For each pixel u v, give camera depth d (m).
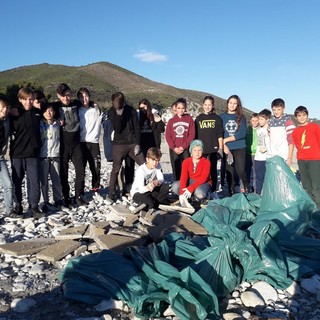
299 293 3.91
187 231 5.05
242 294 3.75
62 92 7.11
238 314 3.46
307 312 3.61
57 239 5.20
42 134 6.91
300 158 7.30
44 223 6.32
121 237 4.85
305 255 4.39
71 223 6.33
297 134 7.33
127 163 8.44
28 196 6.72
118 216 6.23
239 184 9.27
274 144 7.81
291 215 4.88
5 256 4.80
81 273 3.95
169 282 3.48
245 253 4.04
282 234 4.54
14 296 3.85
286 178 5.15
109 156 8.50
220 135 8.02
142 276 3.83
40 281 4.15
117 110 7.43
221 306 3.63
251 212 5.50
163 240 4.45
